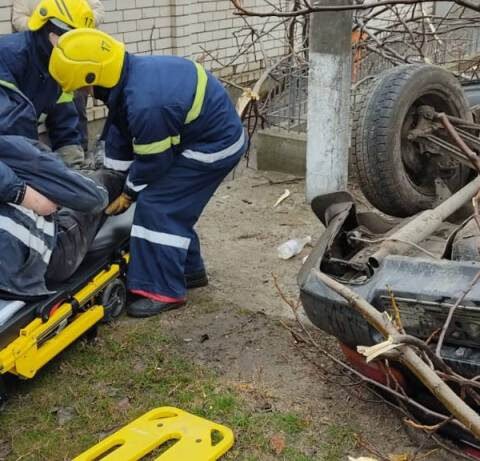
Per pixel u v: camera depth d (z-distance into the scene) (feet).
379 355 6.21
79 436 10.05
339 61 17.70
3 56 12.77
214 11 30.19
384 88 13.82
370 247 11.32
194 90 12.21
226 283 14.84
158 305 13.21
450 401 6.12
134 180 12.53
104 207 11.27
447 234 12.02
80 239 11.75
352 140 14.12
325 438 9.90
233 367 11.69
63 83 11.62
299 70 22.48
